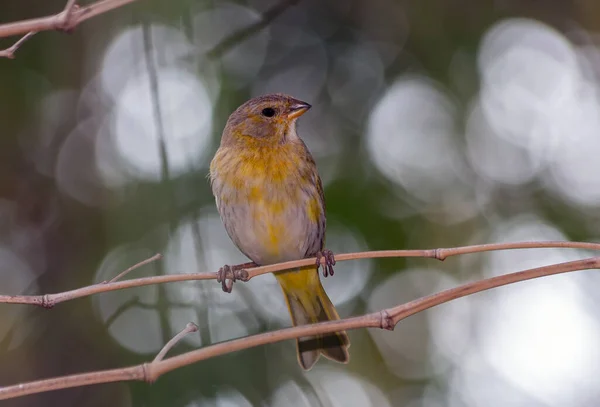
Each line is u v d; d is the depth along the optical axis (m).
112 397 11.14
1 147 12.43
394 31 12.98
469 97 12.61
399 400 12.41
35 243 12.34
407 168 12.55
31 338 11.51
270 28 12.86
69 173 12.35
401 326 12.67
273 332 5.23
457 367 12.54
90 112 12.23
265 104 8.88
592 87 13.34
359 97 12.93
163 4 9.13
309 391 9.57
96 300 11.30
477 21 12.48
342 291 12.23
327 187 11.76
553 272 5.47
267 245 8.73
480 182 12.83
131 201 9.89
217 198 8.87
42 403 11.24
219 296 10.28
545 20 13.21
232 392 9.23
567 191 12.83
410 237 11.91
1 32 5.08
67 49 11.55
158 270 9.48
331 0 13.12
